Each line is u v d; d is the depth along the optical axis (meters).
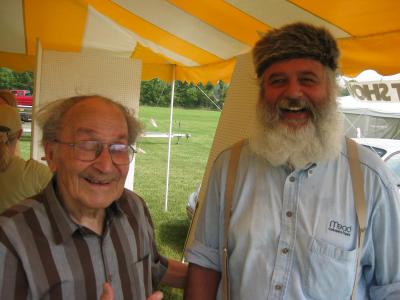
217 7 2.79
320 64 1.42
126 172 1.37
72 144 1.27
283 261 1.40
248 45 3.43
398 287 1.40
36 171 2.25
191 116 29.34
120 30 4.47
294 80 1.42
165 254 5.20
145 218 1.62
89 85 4.11
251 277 1.44
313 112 1.42
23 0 4.00
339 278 1.36
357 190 1.40
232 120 3.32
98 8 4.06
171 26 3.71
